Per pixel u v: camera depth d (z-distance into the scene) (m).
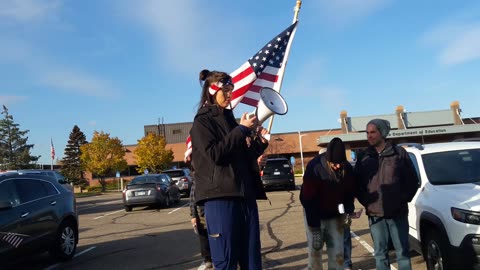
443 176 5.79
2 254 6.46
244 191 2.81
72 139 52.22
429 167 6.02
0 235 6.48
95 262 7.89
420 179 5.98
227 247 2.74
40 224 7.41
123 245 9.42
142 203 16.69
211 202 2.78
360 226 9.91
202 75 3.10
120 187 48.53
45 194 7.89
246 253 2.83
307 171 4.55
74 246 8.41
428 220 5.28
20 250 6.85
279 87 5.72
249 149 2.94
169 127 61.19
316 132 51.81
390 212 4.52
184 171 24.28
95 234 11.34
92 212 18.16
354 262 6.71
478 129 40.59
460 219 4.73
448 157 6.10
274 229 10.30
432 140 42.97
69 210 8.30
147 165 46.94
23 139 39.94
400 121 46.22
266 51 5.75
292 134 52.06
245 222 2.82
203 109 2.90
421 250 5.59
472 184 5.41
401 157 4.62
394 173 4.56
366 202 4.66
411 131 41.16
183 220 12.99
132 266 7.40
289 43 5.82
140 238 10.21
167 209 16.89
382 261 4.60
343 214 4.57
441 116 46.12
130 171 55.00
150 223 12.84
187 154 4.87
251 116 2.72
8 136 39.44
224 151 2.65
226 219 2.74
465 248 4.64
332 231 4.56
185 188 23.19
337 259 4.55
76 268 7.48
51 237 7.66
